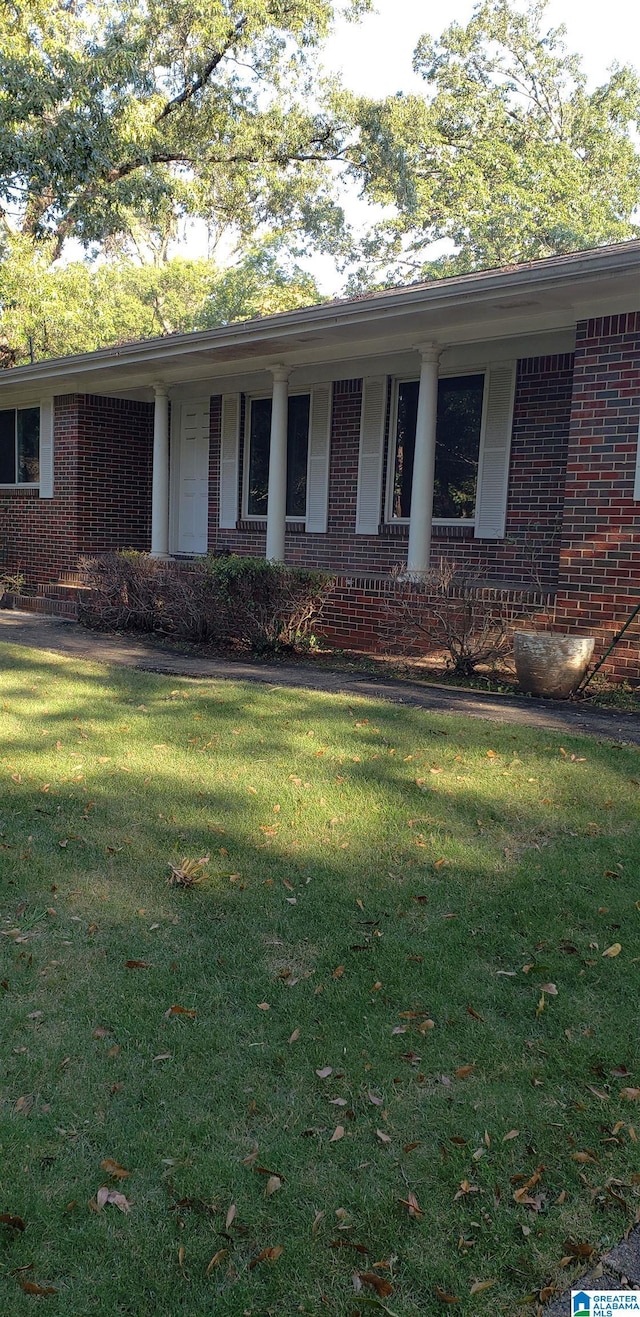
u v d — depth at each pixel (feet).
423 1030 9.66
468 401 36.52
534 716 22.43
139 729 20.57
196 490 49.26
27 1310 6.44
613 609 26.45
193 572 35.22
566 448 33.50
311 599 32.94
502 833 14.70
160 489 44.34
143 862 13.61
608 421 26.27
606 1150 8.04
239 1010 10.03
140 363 40.09
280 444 38.29
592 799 16.06
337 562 41.32
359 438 39.93
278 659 31.14
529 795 16.26
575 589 27.22
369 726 20.80
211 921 11.93
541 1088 8.84
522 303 27.35
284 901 12.45
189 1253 6.93
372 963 10.96
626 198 112.06
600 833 14.65
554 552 34.04
